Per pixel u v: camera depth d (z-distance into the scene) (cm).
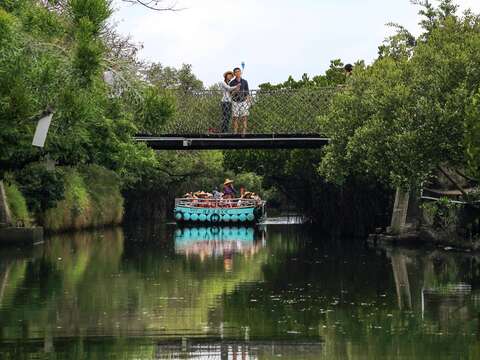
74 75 1761
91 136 2283
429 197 3878
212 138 3716
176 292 2477
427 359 1630
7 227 4066
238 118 3734
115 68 1995
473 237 3666
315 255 3566
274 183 6391
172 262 3344
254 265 3206
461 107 3206
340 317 2064
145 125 1956
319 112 3969
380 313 2109
